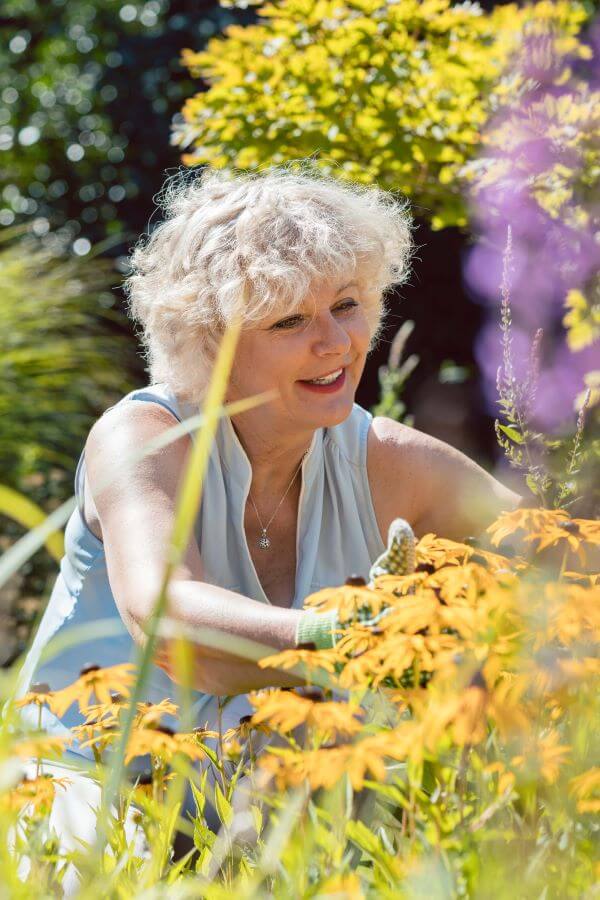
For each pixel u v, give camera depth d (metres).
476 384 5.38
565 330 2.84
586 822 0.98
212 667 1.34
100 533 1.75
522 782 0.94
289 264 1.60
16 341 4.68
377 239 1.77
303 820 0.95
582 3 3.34
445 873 0.87
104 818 0.93
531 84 2.60
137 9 8.11
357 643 1.04
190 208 1.79
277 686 1.32
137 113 7.79
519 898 0.89
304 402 1.69
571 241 2.43
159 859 0.99
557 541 1.32
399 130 2.95
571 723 1.00
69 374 4.85
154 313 1.76
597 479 1.84
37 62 8.44
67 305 5.36
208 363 1.72
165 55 7.73
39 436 4.48
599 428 1.99
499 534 1.21
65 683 1.75
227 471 1.74
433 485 1.86
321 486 1.80
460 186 2.95
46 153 8.08
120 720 1.10
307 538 1.79
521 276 2.76
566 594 0.98
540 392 2.58
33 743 0.99
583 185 2.39
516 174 2.47
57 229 7.80
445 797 0.95
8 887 0.88
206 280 1.66
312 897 0.89
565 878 0.89
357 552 1.83
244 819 1.08
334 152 3.03
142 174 7.76
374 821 1.09
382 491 1.86
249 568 1.75
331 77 3.05
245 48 3.21
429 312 5.54
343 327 1.67
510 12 2.99
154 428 1.72
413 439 1.88
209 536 1.73
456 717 0.86
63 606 1.79
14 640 3.38
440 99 2.92
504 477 2.86
